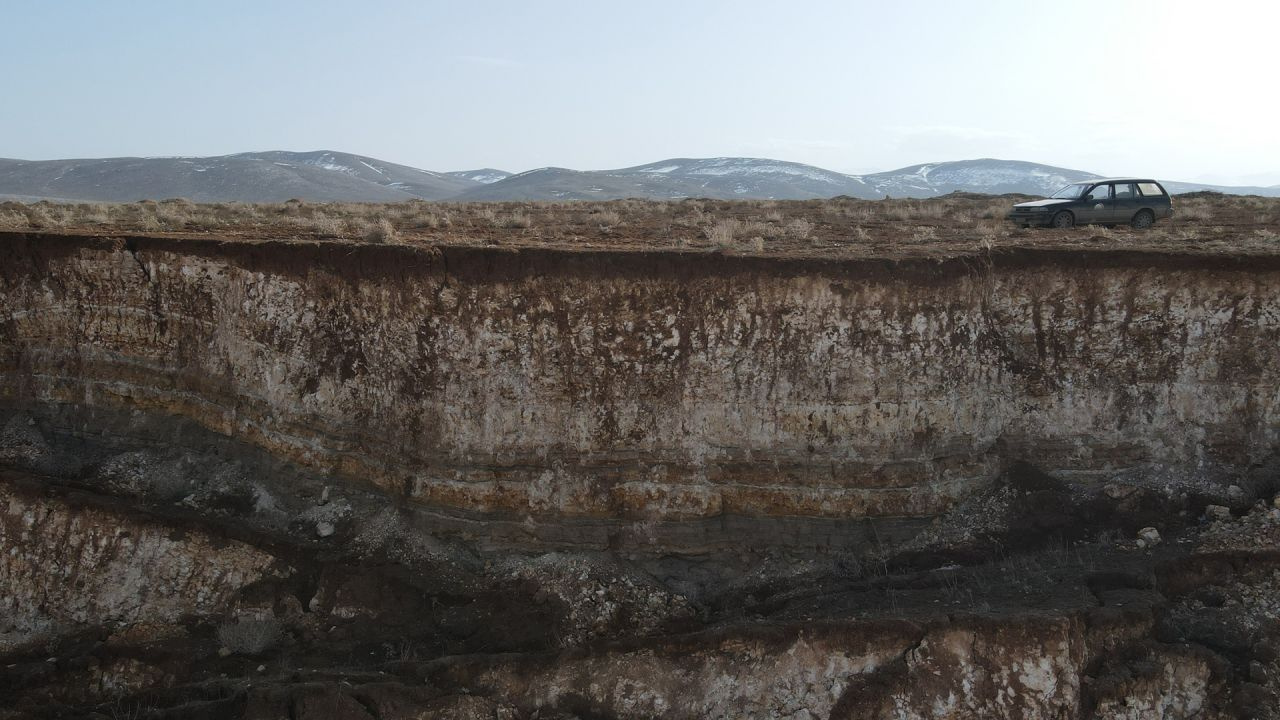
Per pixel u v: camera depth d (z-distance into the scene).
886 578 13.59
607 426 14.82
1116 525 14.11
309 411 15.60
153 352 16.62
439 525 14.64
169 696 12.10
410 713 11.48
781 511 14.69
